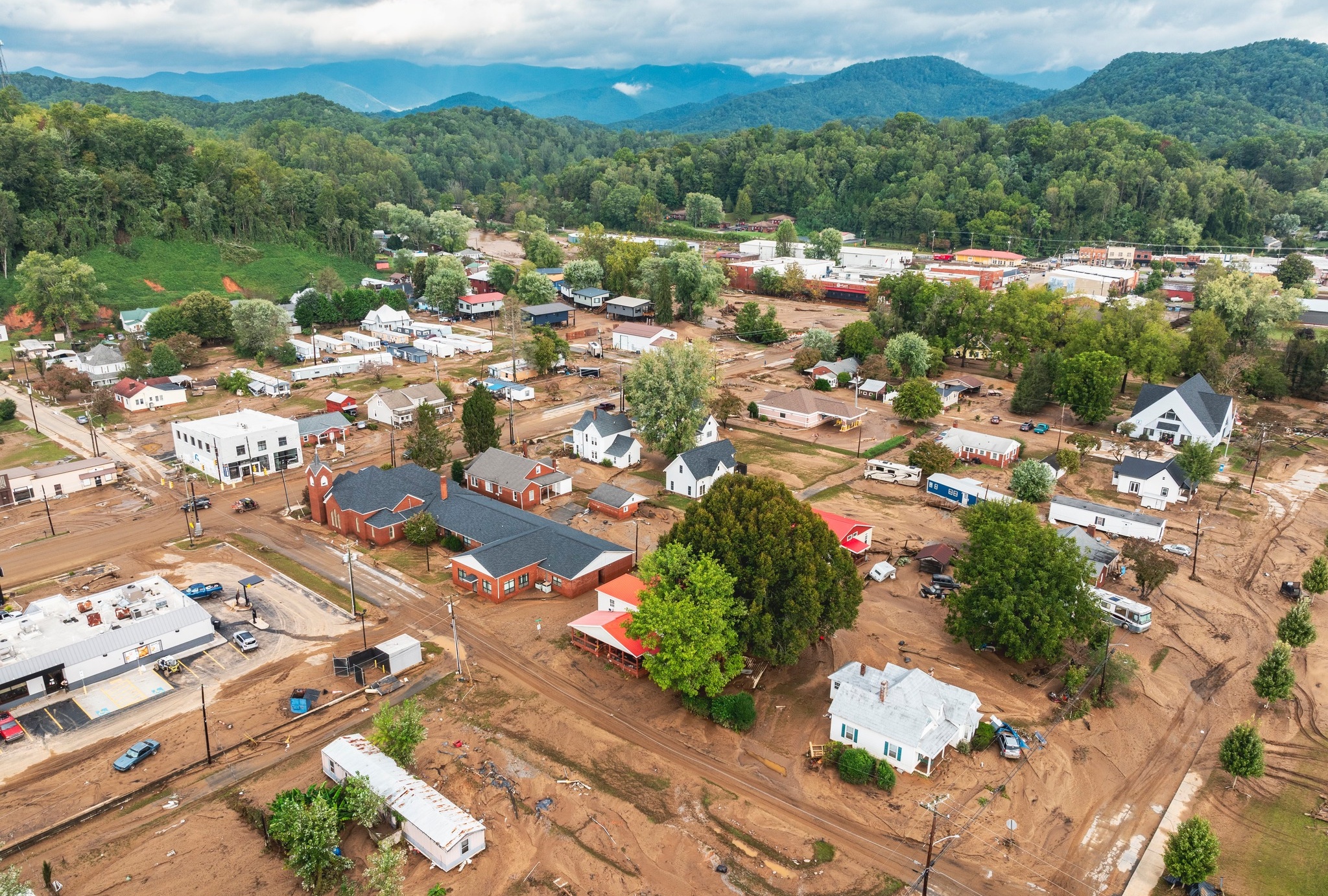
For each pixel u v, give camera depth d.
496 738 58.59
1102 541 90.19
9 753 56.47
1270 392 143.38
